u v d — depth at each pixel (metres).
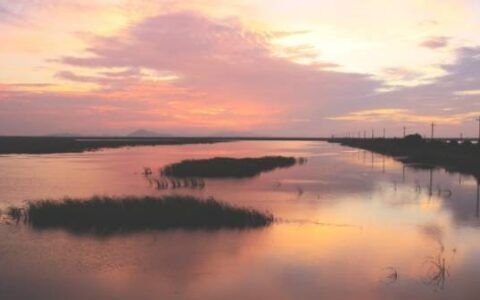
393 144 118.62
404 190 34.22
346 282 13.56
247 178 42.97
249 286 13.23
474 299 12.34
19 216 22.08
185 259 15.62
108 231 19.41
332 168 55.31
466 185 37.62
